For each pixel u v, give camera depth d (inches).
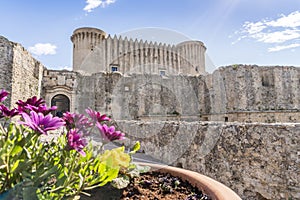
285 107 754.2
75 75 730.8
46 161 48.2
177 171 78.2
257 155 136.2
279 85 761.6
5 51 496.4
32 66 622.2
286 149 122.9
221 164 157.3
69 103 706.8
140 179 75.5
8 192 40.0
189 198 59.6
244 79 713.0
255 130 139.9
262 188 131.0
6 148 40.5
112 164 53.6
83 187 49.8
